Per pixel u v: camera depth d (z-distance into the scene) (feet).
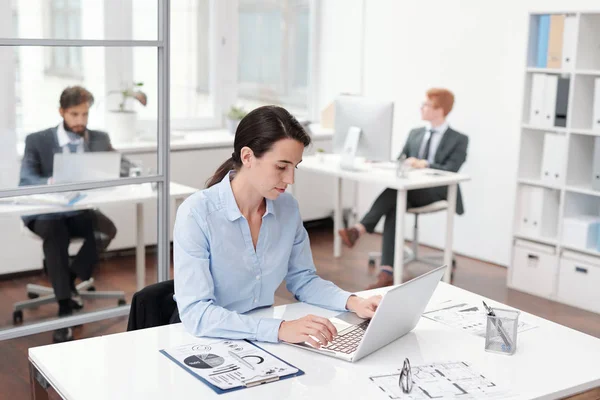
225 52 20.95
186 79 20.48
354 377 6.14
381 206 17.04
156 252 12.26
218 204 7.36
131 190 11.82
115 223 11.82
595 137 16.29
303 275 8.04
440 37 19.60
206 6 20.44
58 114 10.98
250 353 6.54
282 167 7.04
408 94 20.61
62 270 11.55
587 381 6.27
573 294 15.98
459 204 17.48
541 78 16.21
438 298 8.26
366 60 21.57
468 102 19.17
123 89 11.43
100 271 11.89
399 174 16.06
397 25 20.59
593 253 15.56
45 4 10.58
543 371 6.42
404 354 6.67
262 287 7.68
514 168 18.37
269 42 21.71
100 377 6.02
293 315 7.55
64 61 10.89
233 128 20.10
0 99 10.50
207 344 6.73
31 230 11.18
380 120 16.61
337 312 7.68
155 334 6.96
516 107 18.15
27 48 10.56
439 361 6.53
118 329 12.78
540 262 16.53
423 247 20.57
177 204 14.46
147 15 11.44
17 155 10.79
